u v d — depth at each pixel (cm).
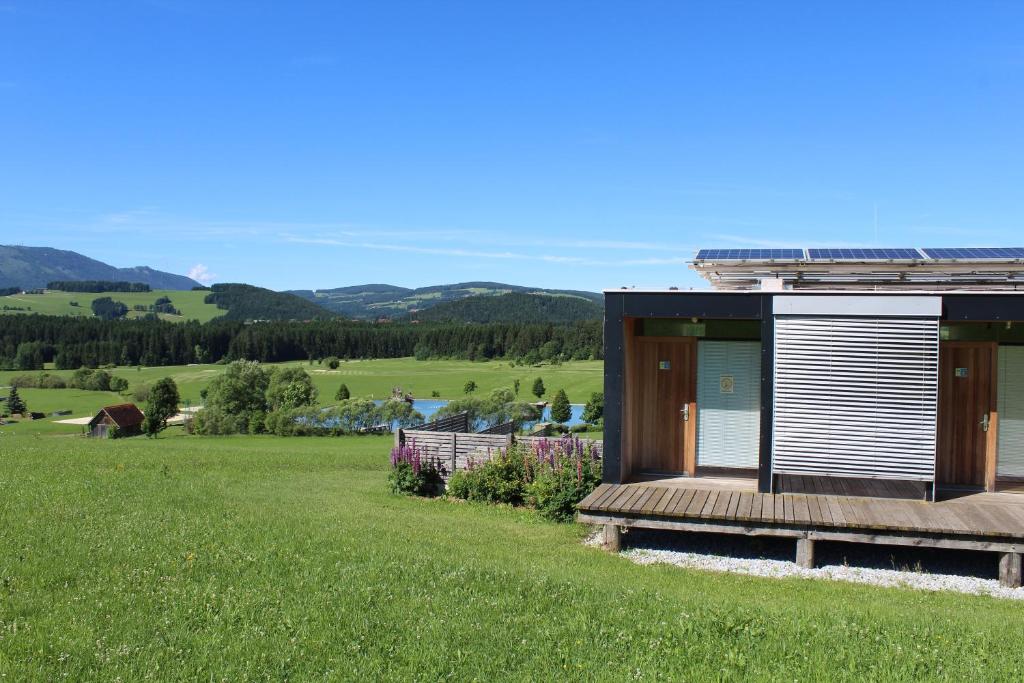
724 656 626
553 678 581
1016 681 580
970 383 1148
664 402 1259
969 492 1123
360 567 860
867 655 629
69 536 934
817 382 1075
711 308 1114
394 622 687
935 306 1029
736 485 1171
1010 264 1147
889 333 1046
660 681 577
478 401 6494
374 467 2322
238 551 905
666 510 1027
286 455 2594
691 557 1040
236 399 6569
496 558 954
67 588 740
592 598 777
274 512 1220
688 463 1246
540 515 1320
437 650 626
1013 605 842
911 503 1056
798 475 1110
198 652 605
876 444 1055
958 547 922
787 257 1291
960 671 597
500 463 1487
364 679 571
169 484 1493
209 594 739
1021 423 1134
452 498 1521
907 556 1039
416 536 1078
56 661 567
